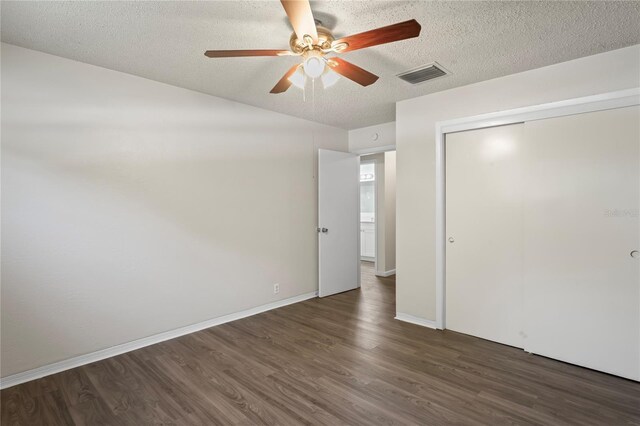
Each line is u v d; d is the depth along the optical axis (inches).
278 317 144.9
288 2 56.2
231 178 140.3
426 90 126.6
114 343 108.1
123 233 110.3
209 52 69.9
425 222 133.3
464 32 84.0
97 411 78.7
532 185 107.8
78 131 101.0
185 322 125.7
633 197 90.7
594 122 96.4
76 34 84.4
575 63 99.4
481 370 97.4
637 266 90.1
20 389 87.9
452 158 127.3
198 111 129.0
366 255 294.7
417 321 136.4
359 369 98.3
